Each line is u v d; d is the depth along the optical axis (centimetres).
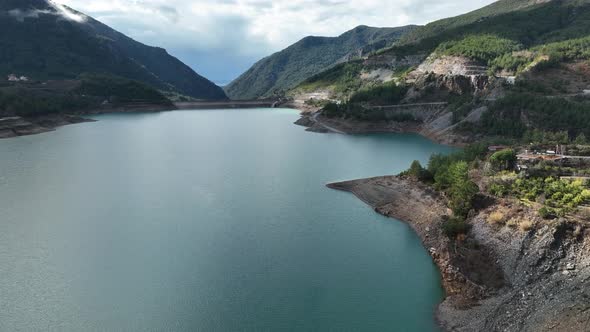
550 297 6969
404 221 11306
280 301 7694
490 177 10631
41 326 7044
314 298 7781
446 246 9138
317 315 7281
